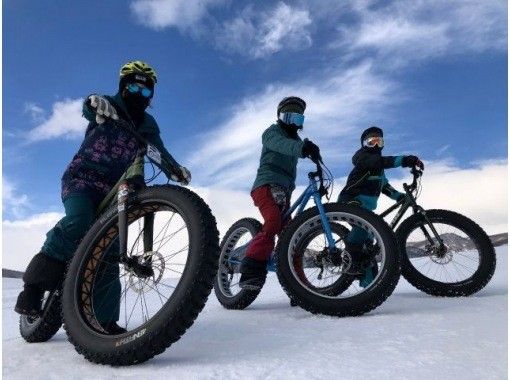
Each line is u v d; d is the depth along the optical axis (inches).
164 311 64.6
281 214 130.6
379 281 104.3
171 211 74.3
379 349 67.0
